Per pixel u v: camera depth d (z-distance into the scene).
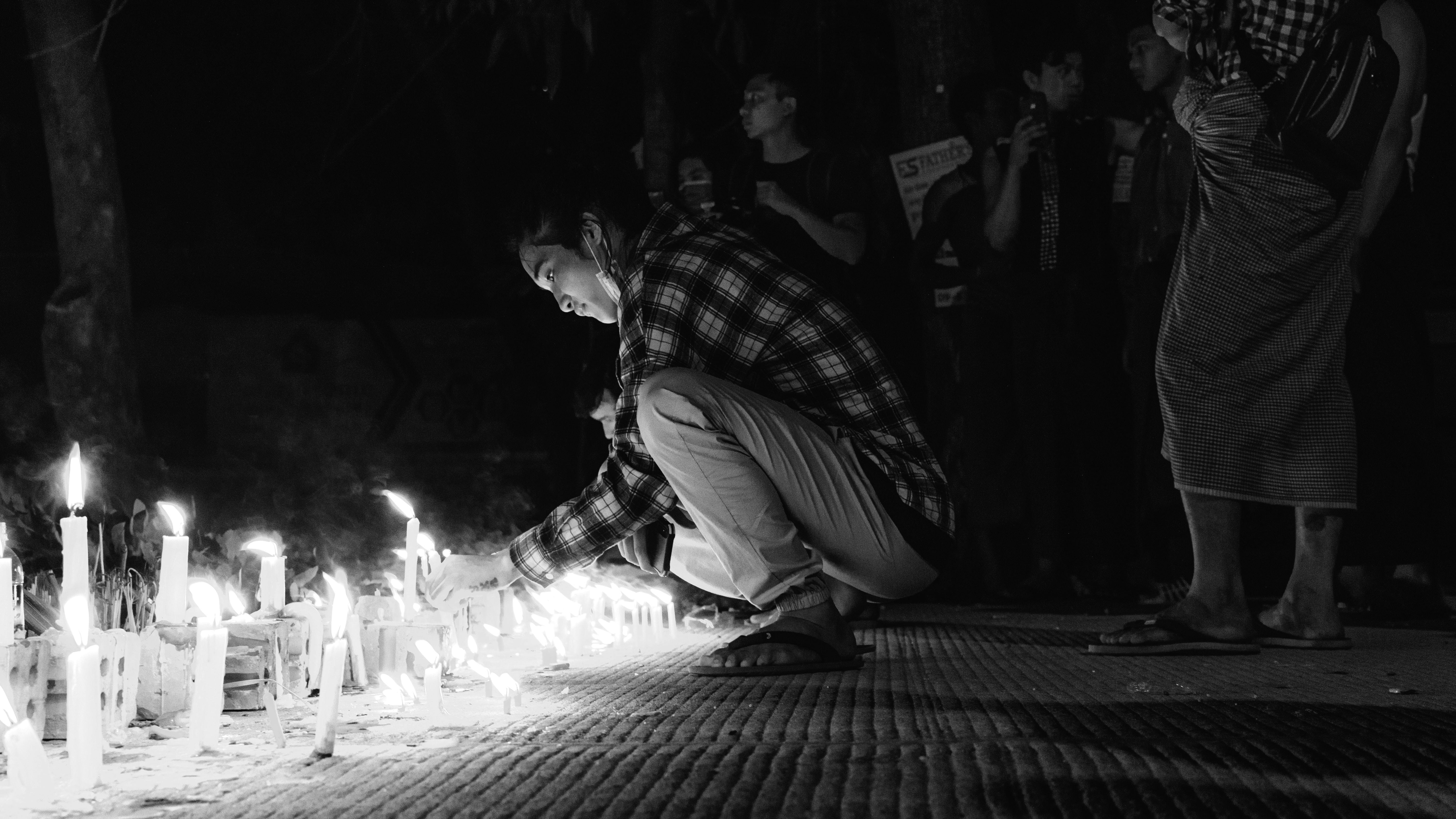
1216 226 3.66
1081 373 6.71
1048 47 6.52
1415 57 3.84
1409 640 4.09
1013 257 6.67
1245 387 3.67
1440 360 9.48
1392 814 1.62
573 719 2.50
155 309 12.04
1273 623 3.84
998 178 6.74
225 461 11.65
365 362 12.41
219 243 12.01
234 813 1.70
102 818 1.68
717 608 5.59
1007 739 2.18
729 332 3.33
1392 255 4.45
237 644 2.61
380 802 1.75
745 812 1.66
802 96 6.04
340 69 11.40
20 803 1.75
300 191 12.16
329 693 2.09
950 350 7.38
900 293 7.41
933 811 1.65
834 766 1.94
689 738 2.25
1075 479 6.91
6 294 11.09
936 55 7.66
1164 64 6.06
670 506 3.29
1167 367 3.74
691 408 3.14
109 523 4.07
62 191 5.51
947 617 5.57
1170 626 3.68
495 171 9.04
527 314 8.95
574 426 8.73
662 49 7.20
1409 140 4.05
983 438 7.08
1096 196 6.62
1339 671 3.21
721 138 8.21
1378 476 4.39
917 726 2.33
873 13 9.20
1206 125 3.68
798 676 3.21
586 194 3.39
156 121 11.66
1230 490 3.66
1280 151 3.60
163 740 2.30
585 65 9.10
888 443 3.42
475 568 3.26
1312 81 3.51
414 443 12.21
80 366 5.46
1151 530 5.93
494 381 12.19
